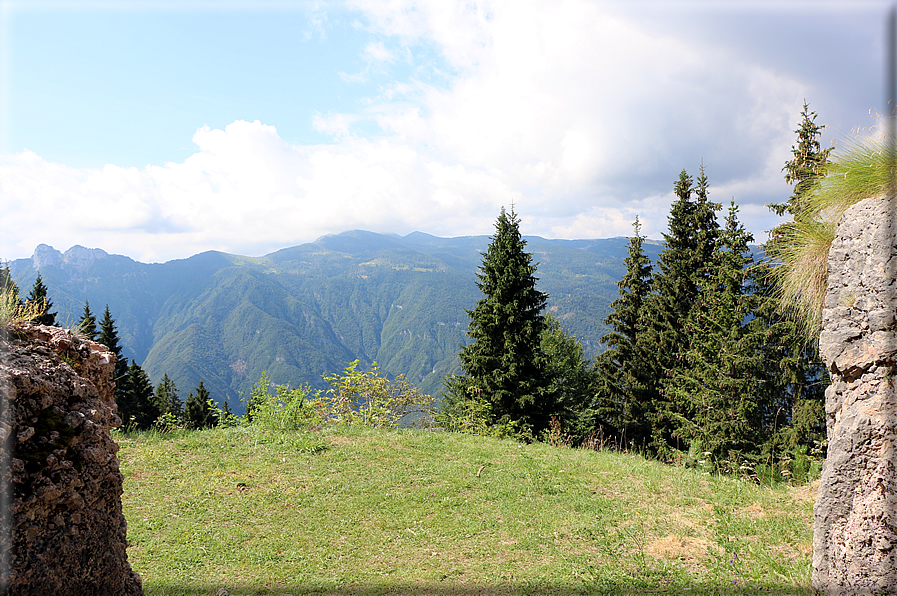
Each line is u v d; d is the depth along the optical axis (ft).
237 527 22.44
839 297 13.03
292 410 38.47
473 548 21.36
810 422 46.47
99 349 12.09
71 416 9.70
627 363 85.10
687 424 57.88
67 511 9.34
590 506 26.17
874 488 11.68
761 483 29.27
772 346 49.62
